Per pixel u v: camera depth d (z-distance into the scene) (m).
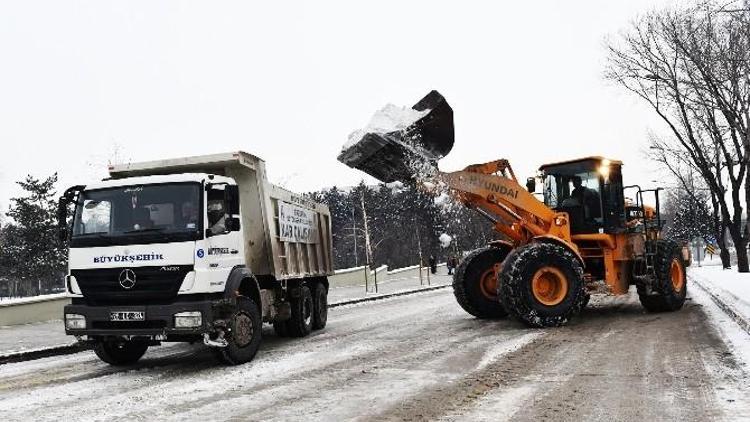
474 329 10.71
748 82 13.30
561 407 5.26
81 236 8.03
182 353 9.80
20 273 42.41
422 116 10.82
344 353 8.70
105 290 7.84
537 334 9.66
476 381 6.41
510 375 6.66
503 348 8.47
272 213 10.38
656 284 11.87
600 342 8.67
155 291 7.68
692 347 7.98
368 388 6.25
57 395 6.62
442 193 10.77
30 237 42.25
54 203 42.56
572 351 8.02
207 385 6.82
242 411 5.53
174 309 7.54
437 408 5.36
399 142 10.48
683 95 19.64
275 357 8.67
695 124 23.89
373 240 68.94
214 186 8.28
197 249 7.70
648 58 20.95
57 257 41.69
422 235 69.19
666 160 28.50
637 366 6.90
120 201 8.09
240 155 9.48
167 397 6.27
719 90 15.26
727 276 21.62
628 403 5.33
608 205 11.31
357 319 14.13
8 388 7.18
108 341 8.12
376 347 9.14
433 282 31.41
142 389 6.77
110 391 6.75
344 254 72.44
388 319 13.50
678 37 18.78
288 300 11.25
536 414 5.06
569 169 11.87
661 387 5.87
